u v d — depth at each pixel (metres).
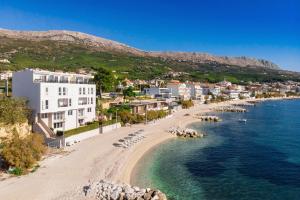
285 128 127.00
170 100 192.25
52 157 62.22
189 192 50.59
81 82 96.00
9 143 55.41
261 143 94.06
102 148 72.69
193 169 63.94
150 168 62.19
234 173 62.22
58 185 47.56
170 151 79.25
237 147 87.62
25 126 71.94
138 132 95.06
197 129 120.44
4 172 51.69
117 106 123.62
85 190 45.91
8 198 42.12
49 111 78.88
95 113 101.25
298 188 54.19
